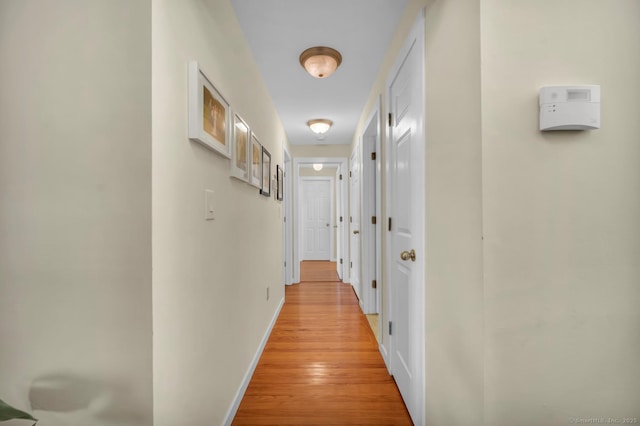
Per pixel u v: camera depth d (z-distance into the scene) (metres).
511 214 0.88
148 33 0.81
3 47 0.83
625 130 0.87
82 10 0.82
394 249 1.82
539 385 0.89
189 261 1.03
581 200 0.88
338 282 4.55
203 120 1.08
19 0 0.83
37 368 0.84
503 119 0.87
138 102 0.81
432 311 1.24
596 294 0.88
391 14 1.62
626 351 0.89
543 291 0.88
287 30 1.74
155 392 0.82
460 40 0.99
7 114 0.83
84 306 0.83
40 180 0.83
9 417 0.52
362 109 3.01
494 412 0.88
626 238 0.88
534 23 0.87
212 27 1.26
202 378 1.13
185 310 1.00
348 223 4.53
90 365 0.83
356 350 2.23
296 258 4.48
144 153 0.81
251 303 1.90
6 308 0.84
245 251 1.76
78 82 0.82
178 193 0.95
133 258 0.82
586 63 0.87
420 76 1.31
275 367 1.99
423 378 1.32
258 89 2.14
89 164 0.82
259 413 1.54
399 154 1.70
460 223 1.00
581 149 0.87
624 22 0.87
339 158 4.44
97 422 0.83
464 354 0.99
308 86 2.49
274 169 2.84
